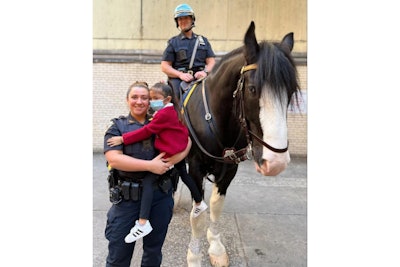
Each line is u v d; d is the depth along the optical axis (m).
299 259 2.74
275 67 1.58
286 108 1.61
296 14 6.75
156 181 1.81
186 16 2.90
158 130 1.76
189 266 2.46
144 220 1.73
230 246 2.96
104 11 6.82
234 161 2.16
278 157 1.56
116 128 1.81
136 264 2.65
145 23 6.87
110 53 6.93
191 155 2.34
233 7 6.77
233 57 2.09
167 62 2.99
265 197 4.38
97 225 3.36
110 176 1.83
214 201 2.61
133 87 1.78
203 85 2.35
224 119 2.14
